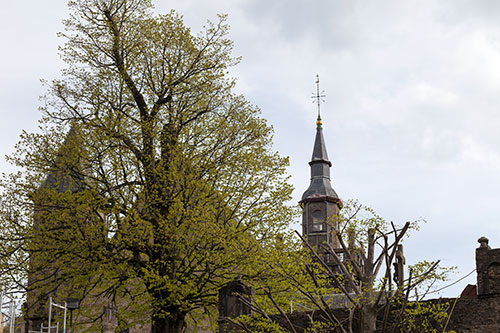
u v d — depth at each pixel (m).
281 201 31.12
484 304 23.64
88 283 31.02
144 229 29.48
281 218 30.86
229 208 30.89
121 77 32.44
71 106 31.97
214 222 29.92
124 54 32.88
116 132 30.97
